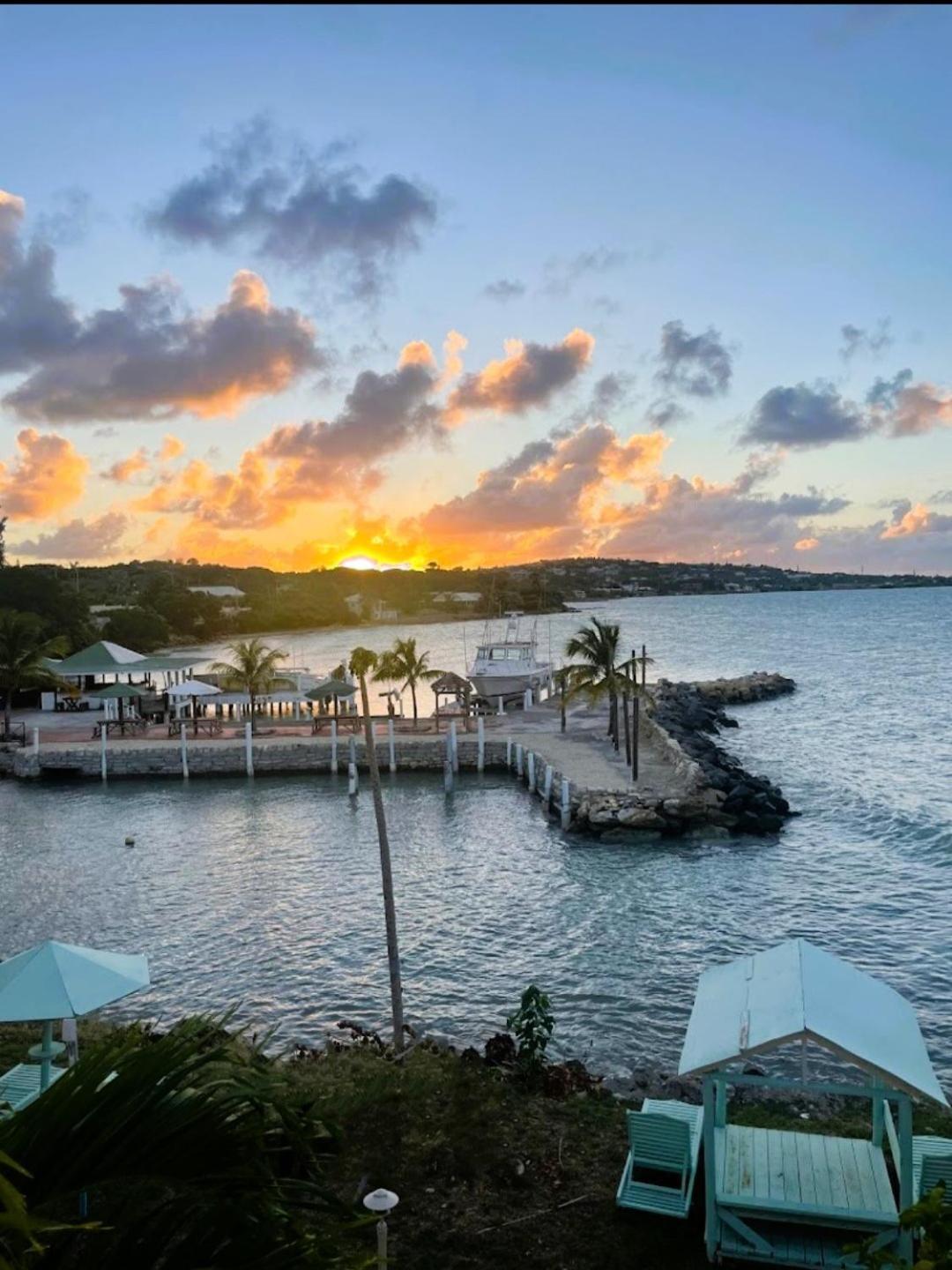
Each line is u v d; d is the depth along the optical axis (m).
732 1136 12.01
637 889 31.83
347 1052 18.30
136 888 32.81
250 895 31.72
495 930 27.98
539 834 39.53
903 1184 10.27
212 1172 4.80
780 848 36.91
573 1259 10.82
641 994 23.23
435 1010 22.52
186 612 171.12
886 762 55.03
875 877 32.81
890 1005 11.65
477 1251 10.94
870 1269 6.81
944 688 91.19
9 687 61.41
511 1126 13.97
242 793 49.12
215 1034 5.83
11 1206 3.85
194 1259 4.66
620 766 48.47
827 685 95.12
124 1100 4.82
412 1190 12.12
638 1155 11.99
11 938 28.03
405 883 32.88
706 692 83.38
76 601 104.62
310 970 25.02
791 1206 10.55
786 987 11.44
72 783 52.38
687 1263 10.73
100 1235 4.88
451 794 47.59
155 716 68.94
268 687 64.31
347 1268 5.07
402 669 57.25
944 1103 9.92
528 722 63.44
